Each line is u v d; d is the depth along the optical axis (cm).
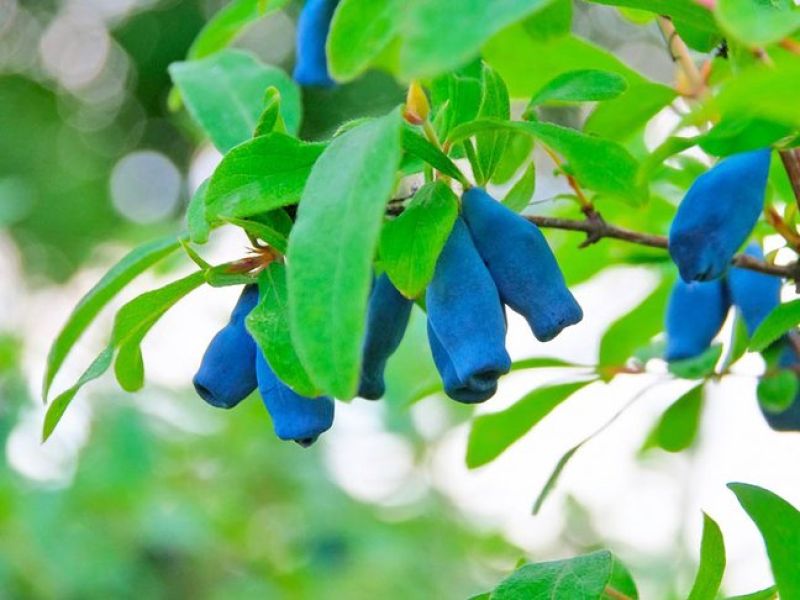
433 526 171
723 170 68
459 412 168
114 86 364
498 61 75
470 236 67
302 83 72
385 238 66
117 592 151
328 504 167
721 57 73
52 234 318
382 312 68
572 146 67
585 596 69
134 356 70
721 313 75
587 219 72
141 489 155
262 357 67
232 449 169
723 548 71
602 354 80
